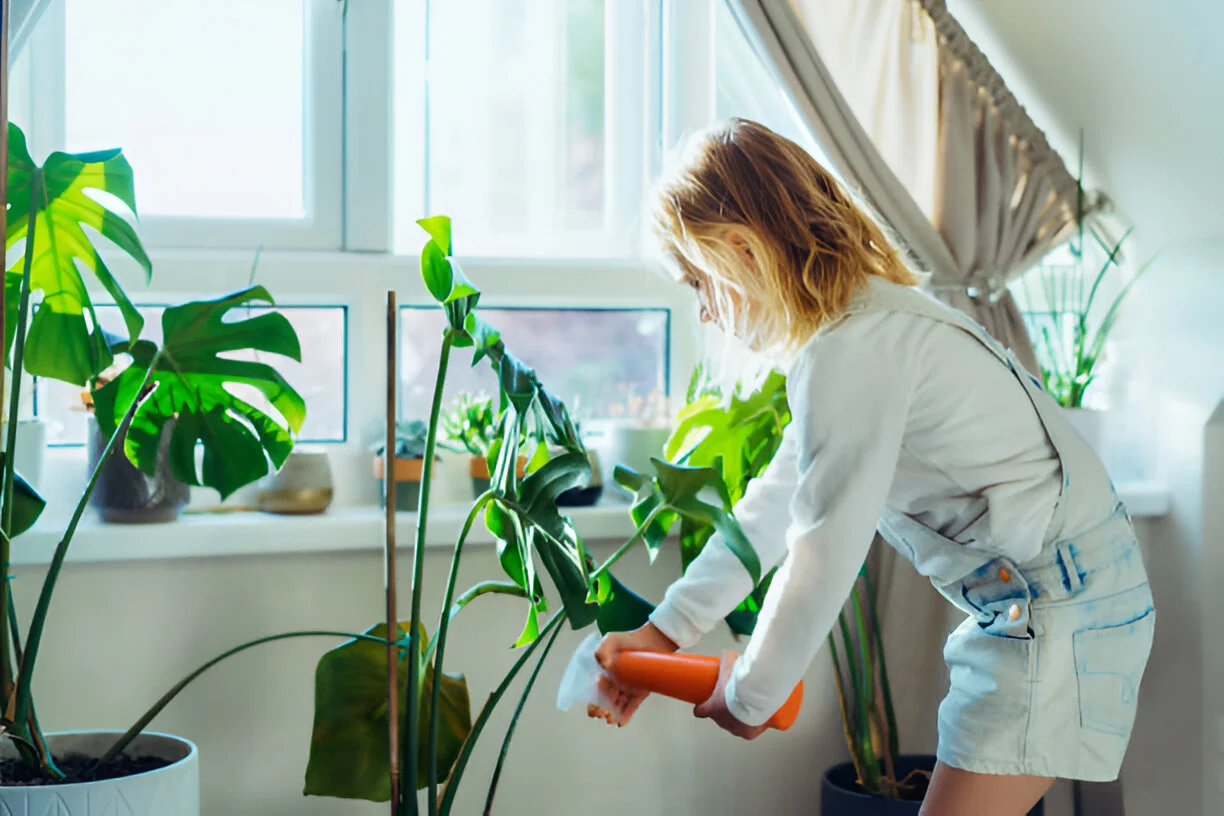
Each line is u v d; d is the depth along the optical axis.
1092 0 1.91
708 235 1.25
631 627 1.48
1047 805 2.00
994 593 1.26
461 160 1.86
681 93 1.91
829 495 1.18
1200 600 1.88
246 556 1.61
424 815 1.67
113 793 1.20
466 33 1.85
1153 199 1.96
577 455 1.38
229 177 1.77
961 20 1.95
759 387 1.62
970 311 1.83
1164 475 1.95
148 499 1.57
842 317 1.23
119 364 1.69
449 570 1.68
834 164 1.77
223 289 1.72
